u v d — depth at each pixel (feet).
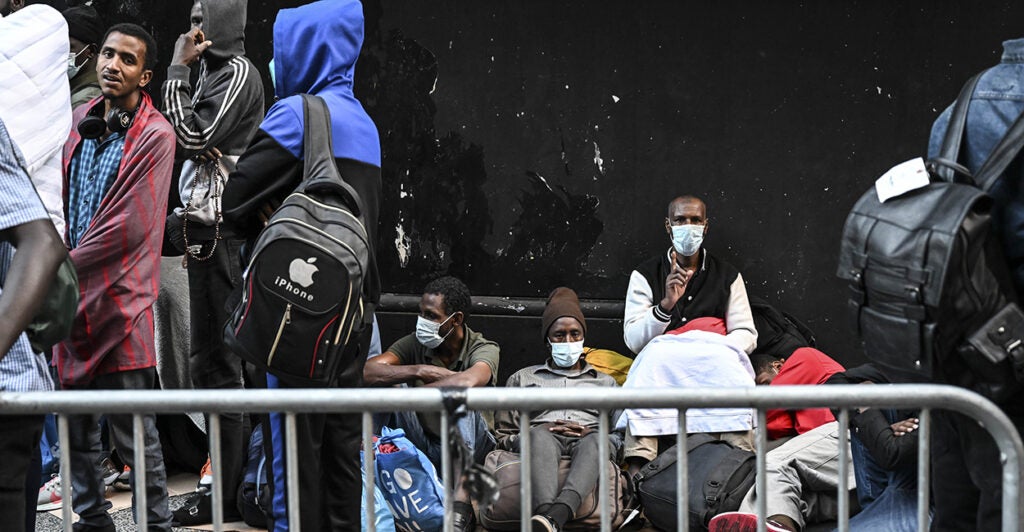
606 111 18.42
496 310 18.83
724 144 18.26
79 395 7.42
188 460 16.70
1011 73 8.54
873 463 13.41
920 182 8.36
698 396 7.35
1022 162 8.17
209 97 14.28
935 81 17.78
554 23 18.38
